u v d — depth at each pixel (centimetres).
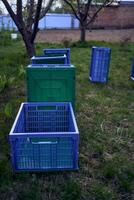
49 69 331
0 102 459
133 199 242
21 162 266
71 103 340
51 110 335
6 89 513
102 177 268
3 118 389
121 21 2830
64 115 338
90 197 241
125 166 285
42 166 270
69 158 268
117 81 627
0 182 257
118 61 875
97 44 1304
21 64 700
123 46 1241
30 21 747
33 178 263
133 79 638
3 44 1270
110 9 2764
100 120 402
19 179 261
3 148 311
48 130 343
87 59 904
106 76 612
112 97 516
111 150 322
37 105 332
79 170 278
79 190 246
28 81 335
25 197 240
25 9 866
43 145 261
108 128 381
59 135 255
